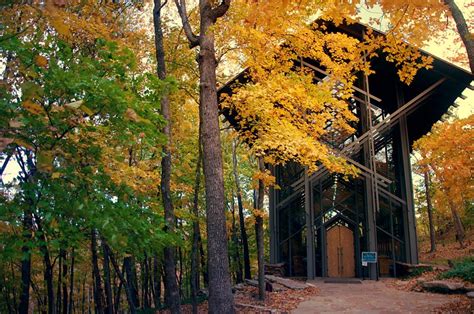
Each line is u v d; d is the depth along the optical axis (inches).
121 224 176.6
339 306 429.1
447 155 546.9
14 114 140.9
